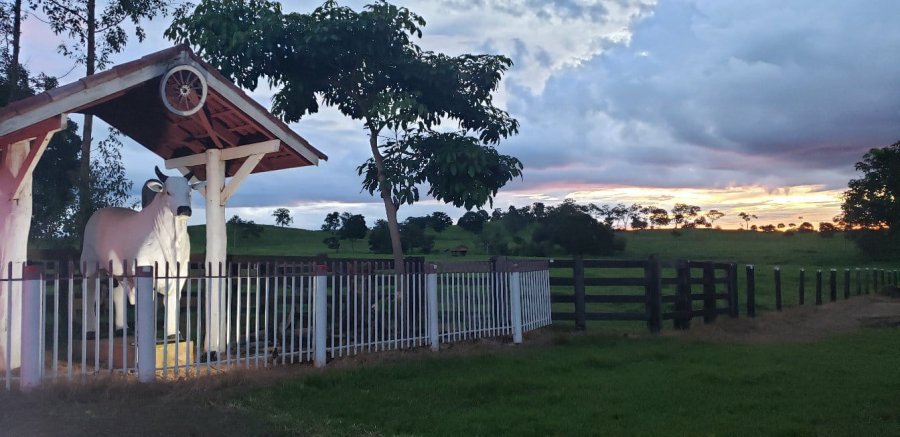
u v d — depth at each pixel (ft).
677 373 32.22
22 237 28.60
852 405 25.63
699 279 55.77
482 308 41.93
